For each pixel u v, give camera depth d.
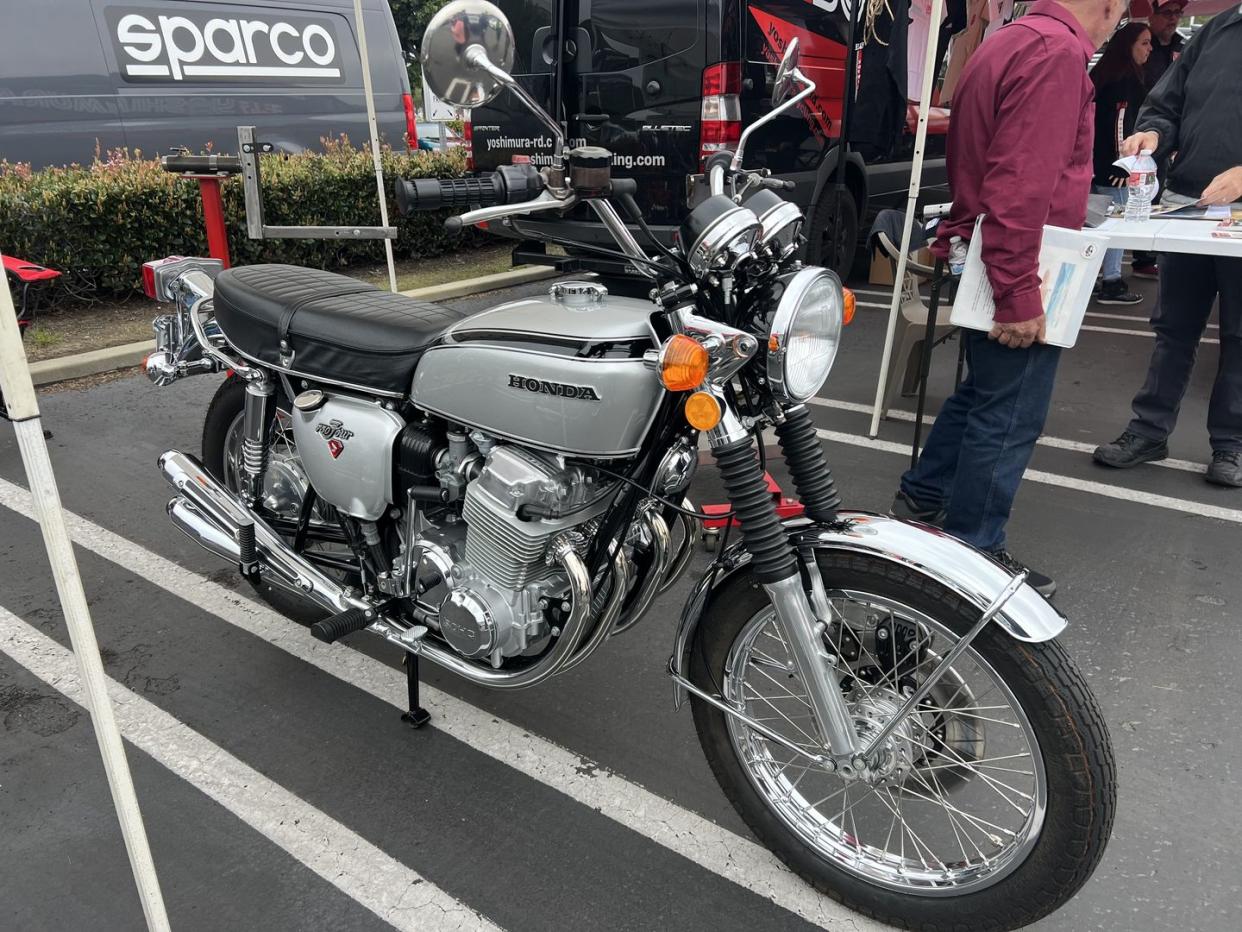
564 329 1.86
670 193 5.40
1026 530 3.63
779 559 1.76
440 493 2.11
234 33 8.00
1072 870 1.69
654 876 2.06
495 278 7.50
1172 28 6.77
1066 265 2.62
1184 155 4.29
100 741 1.48
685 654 2.03
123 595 3.15
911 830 2.09
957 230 2.87
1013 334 2.69
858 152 6.73
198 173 2.98
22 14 6.91
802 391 1.77
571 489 1.94
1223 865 2.08
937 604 1.73
